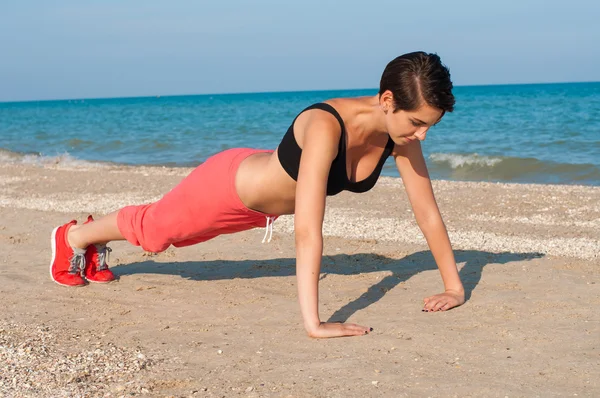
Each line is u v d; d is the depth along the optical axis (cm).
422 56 316
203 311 424
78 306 441
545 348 337
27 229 744
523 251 592
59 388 296
